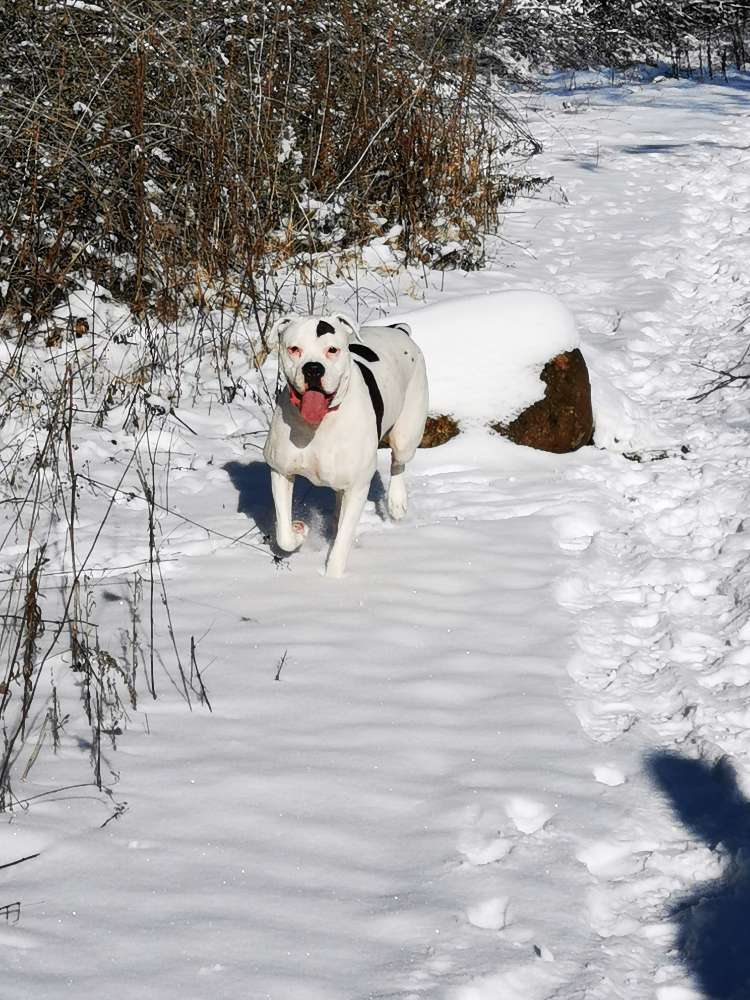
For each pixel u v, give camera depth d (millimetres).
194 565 5102
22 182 7730
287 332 4551
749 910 2896
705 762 3635
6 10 7848
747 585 4895
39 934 2758
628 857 3215
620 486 6285
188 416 6973
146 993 2572
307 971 2672
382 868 3100
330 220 9836
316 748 3682
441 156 10617
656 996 2686
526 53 23234
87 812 3303
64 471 6059
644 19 24047
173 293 8148
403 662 4281
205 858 3105
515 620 4633
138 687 4059
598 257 10836
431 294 9125
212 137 8305
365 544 5383
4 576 4910
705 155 15273
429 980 2646
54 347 7555
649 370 8094
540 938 2832
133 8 8406
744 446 6656
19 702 3939
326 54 10109
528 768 3611
